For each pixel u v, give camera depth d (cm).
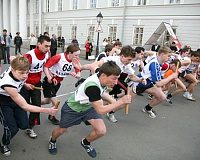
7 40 968
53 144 274
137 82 398
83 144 257
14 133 253
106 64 206
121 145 309
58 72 332
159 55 376
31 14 2684
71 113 238
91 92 203
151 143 322
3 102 244
